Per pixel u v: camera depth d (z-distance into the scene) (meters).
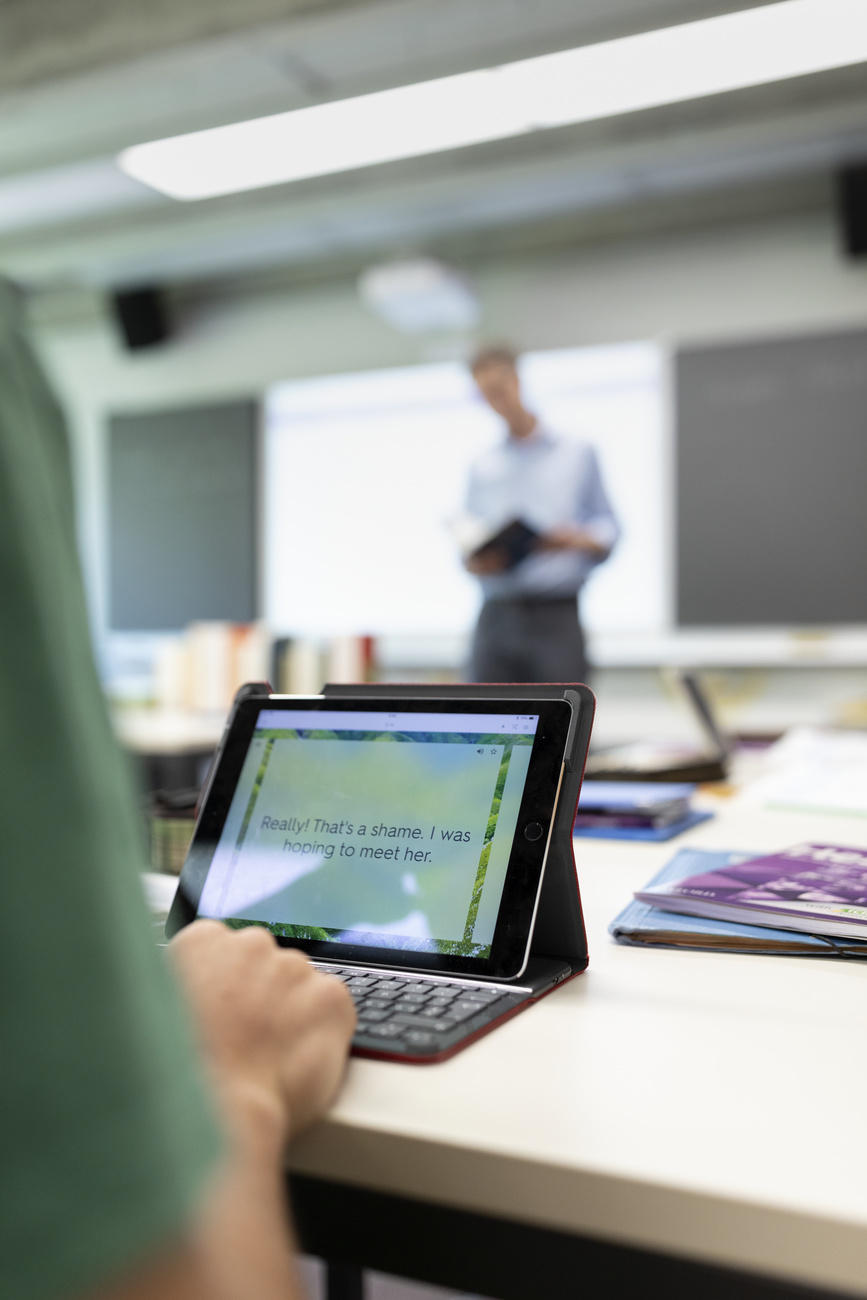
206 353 5.35
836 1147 0.37
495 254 4.79
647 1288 0.35
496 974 0.55
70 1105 0.18
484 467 4.02
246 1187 0.23
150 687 5.35
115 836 0.20
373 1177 0.39
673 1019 0.52
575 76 3.19
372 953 0.59
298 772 0.68
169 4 3.29
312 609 5.02
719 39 2.98
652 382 4.44
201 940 0.43
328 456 5.01
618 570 4.44
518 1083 0.43
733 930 0.65
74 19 3.41
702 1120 0.40
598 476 3.92
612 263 4.60
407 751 0.65
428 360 4.91
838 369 4.16
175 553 5.30
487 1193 0.37
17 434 0.20
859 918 0.62
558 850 0.60
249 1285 0.20
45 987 0.18
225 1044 0.37
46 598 0.20
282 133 3.58
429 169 4.33
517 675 3.73
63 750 0.19
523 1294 0.37
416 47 3.56
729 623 4.27
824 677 4.22
